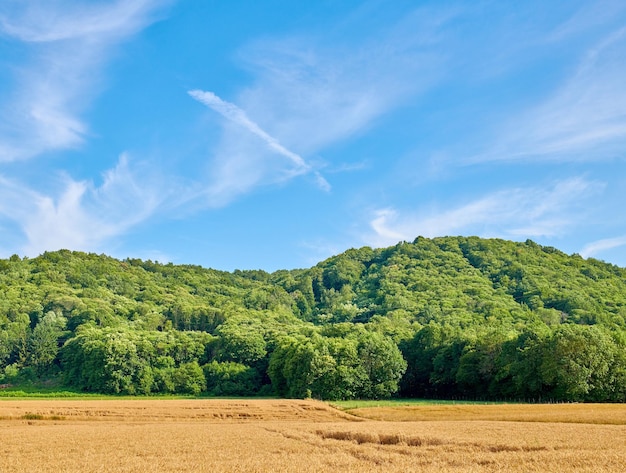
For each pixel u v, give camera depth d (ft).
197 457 104.12
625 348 314.96
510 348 332.60
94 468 90.02
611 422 191.72
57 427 176.35
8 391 395.55
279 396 395.55
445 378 387.14
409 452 112.57
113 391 395.96
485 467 91.35
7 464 94.89
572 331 298.35
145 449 116.98
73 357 437.58
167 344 447.83
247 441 131.95
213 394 410.11
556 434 141.90
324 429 157.07
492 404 279.69
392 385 372.58
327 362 356.18
